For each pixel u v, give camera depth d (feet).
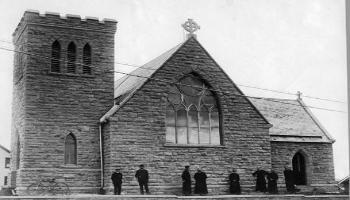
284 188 135.74
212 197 103.65
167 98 119.75
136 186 112.16
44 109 115.24
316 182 141.28
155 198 99.71
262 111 150.10
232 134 123.24
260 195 110.01
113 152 111.75
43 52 117.70
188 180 112.47
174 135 119.24
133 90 119.55
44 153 113.19
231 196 106.01
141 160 113.70
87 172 115.55
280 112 152.25
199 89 123.85
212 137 122.72
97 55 122.52
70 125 116.67
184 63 121.80
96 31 123.13
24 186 110.22
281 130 142.51
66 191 108.37
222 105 123.75
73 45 121.29
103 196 95.76
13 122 130.11
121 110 114.11
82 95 119.14
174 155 116.98
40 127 114.11
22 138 114.83
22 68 120.88
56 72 118.01
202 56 123.95
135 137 114.21
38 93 115.55
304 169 142.82
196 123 122.01
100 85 121.39
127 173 112.06
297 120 150.51
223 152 121.49
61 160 114.21
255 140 125.29
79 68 120.06
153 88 117.91
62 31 120.16
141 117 115.55
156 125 116.67
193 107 122.42
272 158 136.98
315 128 148.87
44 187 110.52
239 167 122.21
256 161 124.16
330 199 113.80
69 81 118.62
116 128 112.98
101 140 117.70
